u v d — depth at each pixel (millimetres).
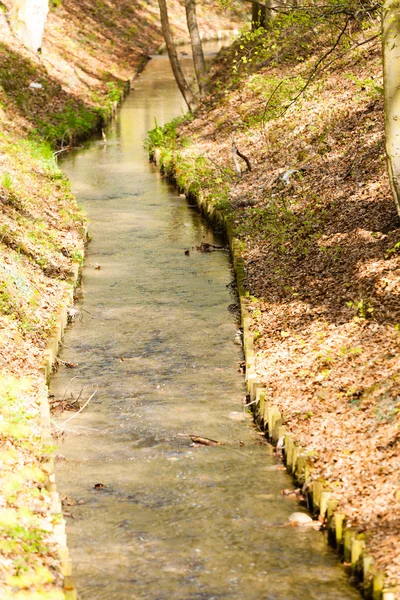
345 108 26422
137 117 42875
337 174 22891
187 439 13664
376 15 18375
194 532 11117
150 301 19719
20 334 16078
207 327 18172
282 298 17922
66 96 40969
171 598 9742
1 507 10555
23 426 12867
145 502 11859
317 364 14516
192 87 50156
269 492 12055
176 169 30109
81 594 9844
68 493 12125
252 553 10625
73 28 53250
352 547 10062
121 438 13734
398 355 13469
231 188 26703
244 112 32312
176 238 24500
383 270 16578
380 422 12180
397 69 14875
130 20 63906
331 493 11141
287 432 12930
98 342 17531
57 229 23062
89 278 21250
